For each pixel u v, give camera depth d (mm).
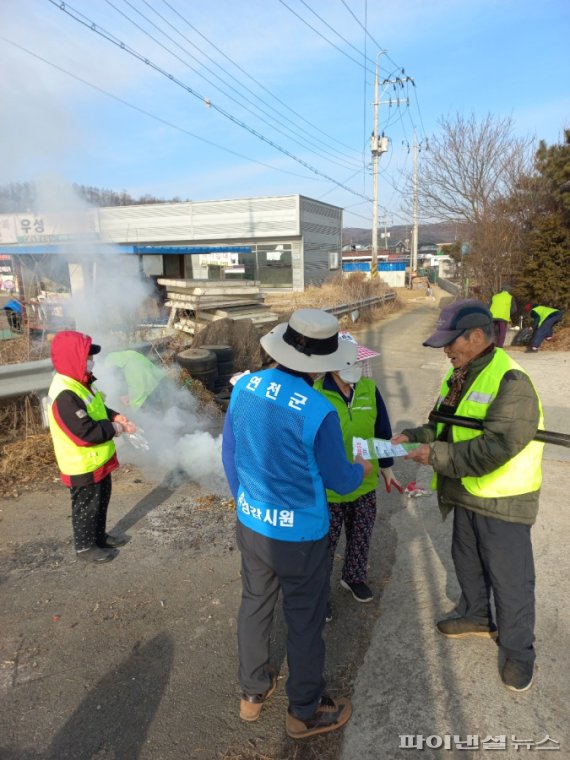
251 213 27516
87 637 2820
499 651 2725
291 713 2197
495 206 16641
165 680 2537
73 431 3252
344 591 3256
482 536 2430
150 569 3455
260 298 10852
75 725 2281
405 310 24359
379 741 2211
